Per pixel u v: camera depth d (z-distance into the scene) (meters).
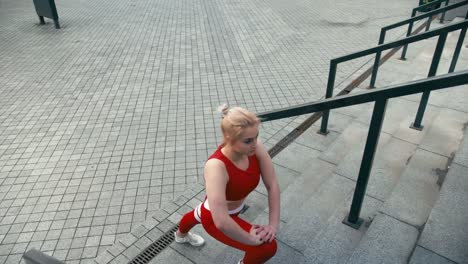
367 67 7.43
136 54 8.59
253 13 11.91
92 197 4.29
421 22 10.16
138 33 10.09
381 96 2.34
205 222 2.43
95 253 3.58
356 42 9.06
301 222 3.19
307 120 5.60
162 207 4.11
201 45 9.09
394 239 2.72
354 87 6.63
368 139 2.53
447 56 7.19
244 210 3.69
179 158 4.93
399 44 4.05
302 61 8.03
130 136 5.45
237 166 2.10
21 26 10.88
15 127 5.75
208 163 2.10
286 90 6.74
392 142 4.18
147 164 4.83
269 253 2.24
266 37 9.62
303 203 3.55
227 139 1.99
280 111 3.09
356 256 2.58
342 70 7.43
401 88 2.23
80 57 8.49
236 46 8.99
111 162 4.88
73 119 5.94
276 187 2.28
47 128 5.70
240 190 2.16
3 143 5.34
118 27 10.65
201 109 6.14
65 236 3.78
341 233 2.91
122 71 7.70
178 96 6.59
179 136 5.41
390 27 5.81
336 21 10.83
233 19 11.27
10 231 3.85
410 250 2.62
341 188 3.61
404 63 7.31
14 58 8.54
